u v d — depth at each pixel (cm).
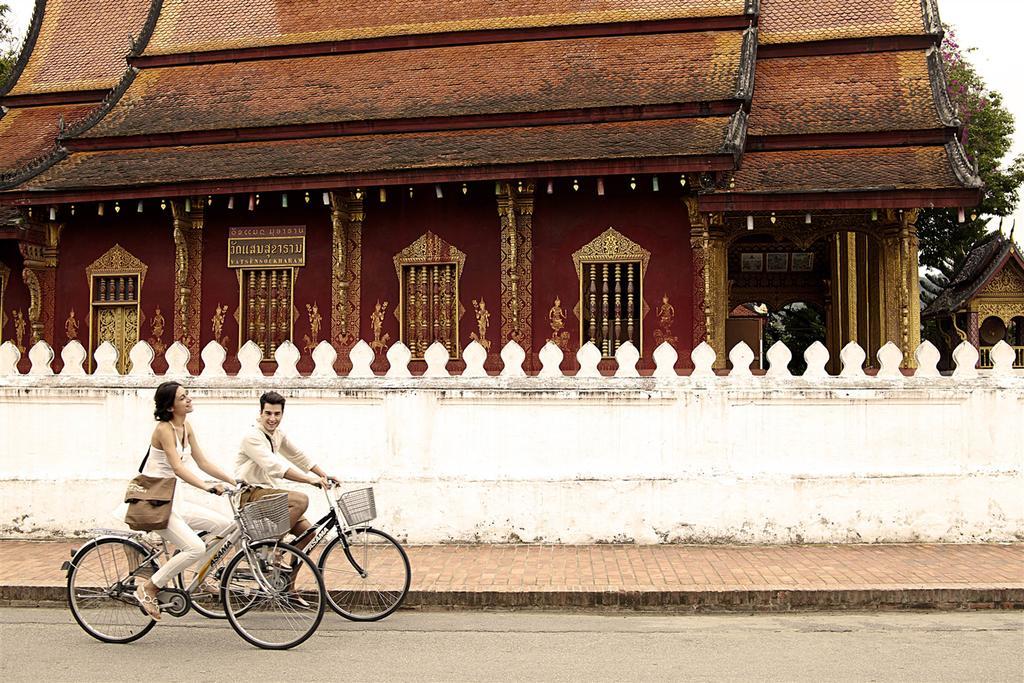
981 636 856
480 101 2027
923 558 1105
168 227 2045
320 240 1984
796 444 1202
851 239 2292
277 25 2367
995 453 1198
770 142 1983
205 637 867
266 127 2042
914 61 2145
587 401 1209
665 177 1858
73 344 1299
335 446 1238
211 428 1254
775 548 1173
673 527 1198
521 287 1898
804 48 2211
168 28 2433
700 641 841
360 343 1252
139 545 859
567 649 815
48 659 793
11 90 2514
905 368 1844
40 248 2078
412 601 968
